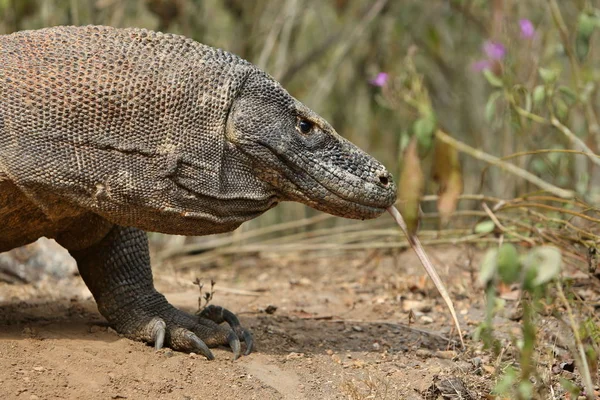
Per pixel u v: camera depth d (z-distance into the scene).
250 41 22.03
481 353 9.88
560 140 15.66
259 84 8.63
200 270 16.16
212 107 8.38
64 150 8.03
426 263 9.07
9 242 8.98
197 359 8.93
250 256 17.27
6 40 8.31
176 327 9.20
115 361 8.59
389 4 22.95
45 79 8.05
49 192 8.14
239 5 21.64
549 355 8.74
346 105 24.61
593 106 16.42
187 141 8.29
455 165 9.59
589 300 11.34
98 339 9.30
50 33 8.33
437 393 8.66
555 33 17.06
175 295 12.51
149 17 21.55
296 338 10.20
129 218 8.35
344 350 9.98
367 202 8.95
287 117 8.73
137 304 9.50
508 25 15.98
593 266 11.28
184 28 18.98
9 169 8.00
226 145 8.50
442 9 22.91
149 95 8.17
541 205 11.94
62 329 9.58
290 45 22.98
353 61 24.34
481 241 13.09
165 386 8.21
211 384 8.43
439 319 11.51
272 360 9.28
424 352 9.88
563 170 15.34
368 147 24.34
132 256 9.62
